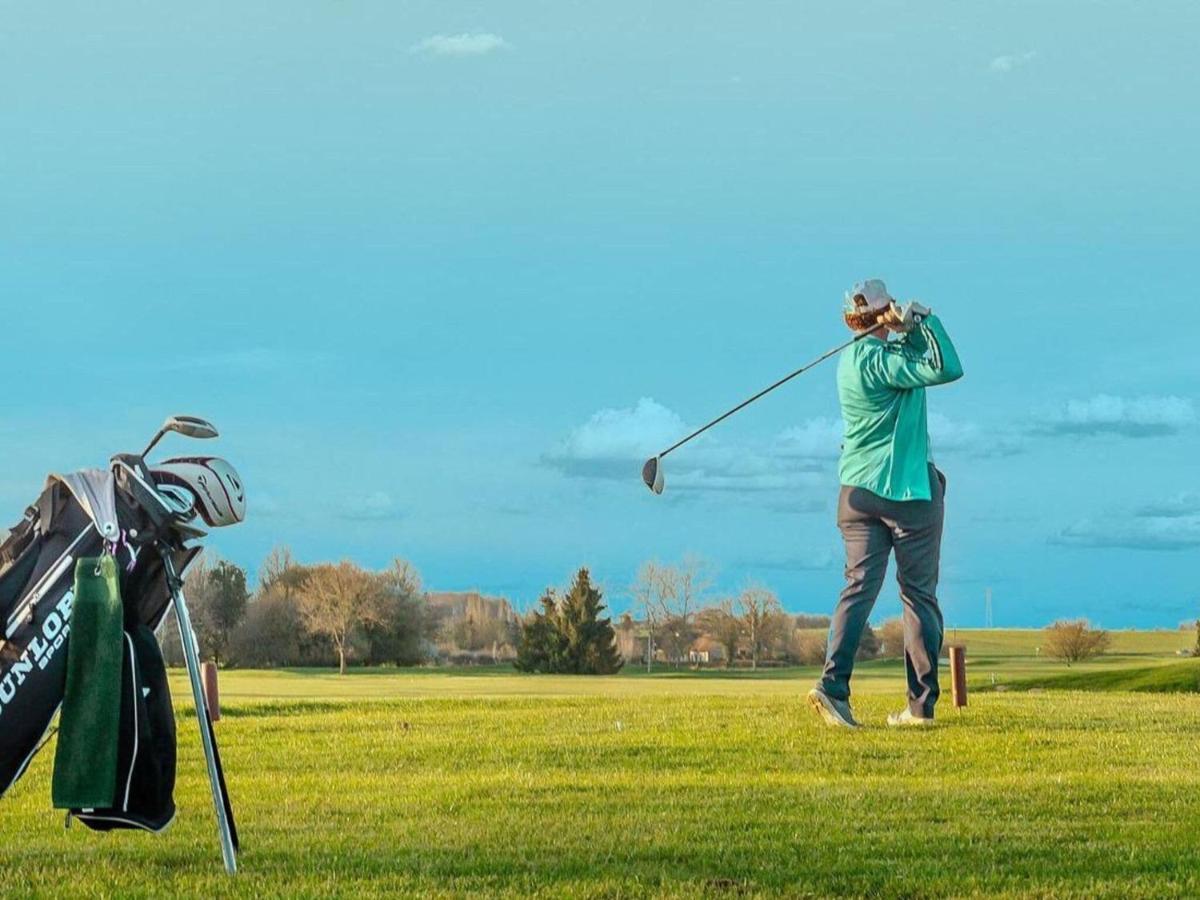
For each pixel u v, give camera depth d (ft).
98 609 18.52
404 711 47.83
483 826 23.72
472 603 241.14
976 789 27.66
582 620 220.02
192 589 218.79
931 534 38.86
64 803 18.39
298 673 147.54
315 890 18.49
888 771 30.96
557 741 36.52
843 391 38.73
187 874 19.76
